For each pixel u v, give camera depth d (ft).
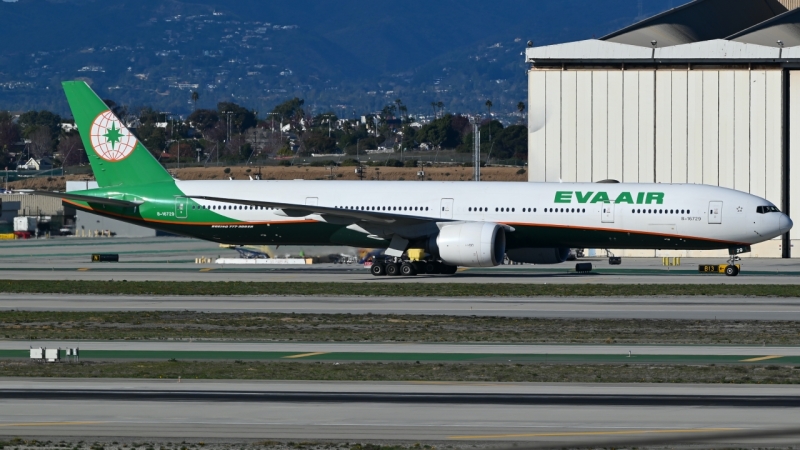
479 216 586.86
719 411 239.91
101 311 433.07
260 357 318.86
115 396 255.50
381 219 570.87
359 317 413.39
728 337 358.43
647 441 213.05
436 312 431.84
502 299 477.77
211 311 434.71
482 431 221.25
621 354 322.75
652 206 573.33
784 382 274.77
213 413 237.25
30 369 292.81
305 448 207.00
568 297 484.74
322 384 272.10
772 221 568.00
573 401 250.78
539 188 590.55
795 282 551.18
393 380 277.64
